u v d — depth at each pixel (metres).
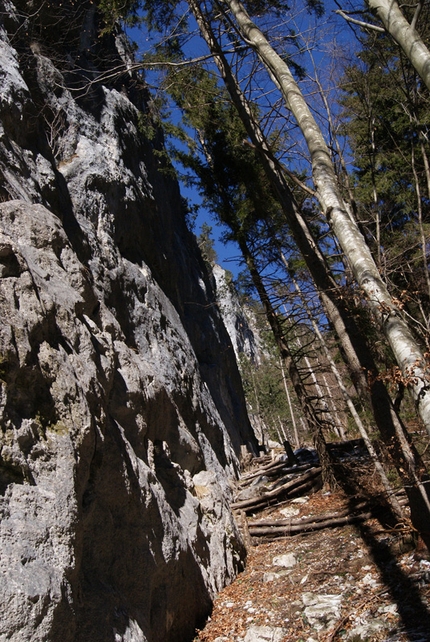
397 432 7.40
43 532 4.16
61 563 4.21
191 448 10.34
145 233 14.73
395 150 9.76
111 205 12.48
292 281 12.23
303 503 11.95
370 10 5.32
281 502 12.29
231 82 10.26
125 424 7.07
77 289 6.82
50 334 5.42
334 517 10.33
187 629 6.84
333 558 8.60
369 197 10.21
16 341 4.63
